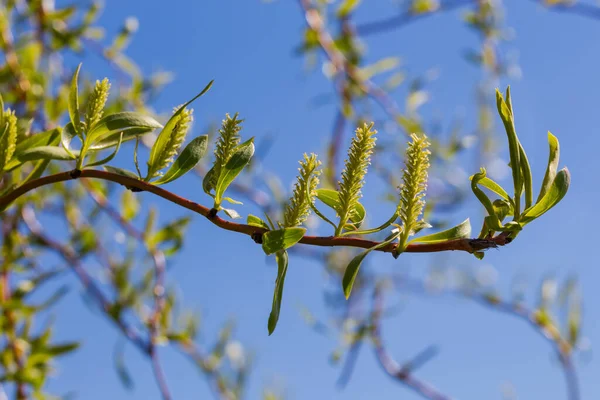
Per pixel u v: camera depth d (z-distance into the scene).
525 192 0.37
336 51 0.82
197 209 0.38
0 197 0.39
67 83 0.74
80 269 0.76
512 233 0.37
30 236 0.76
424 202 0.37
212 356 0.80
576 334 0.85
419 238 0.37
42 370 0.61
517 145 0.37
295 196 0.37
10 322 0.61
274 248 0.37
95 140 0.39
